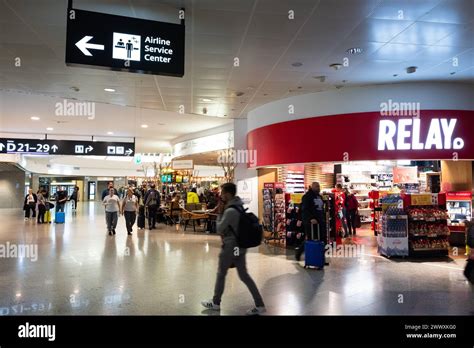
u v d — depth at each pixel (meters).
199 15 4.79
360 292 4.90
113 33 4.06
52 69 6.80
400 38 5.61
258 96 8.91
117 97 8.98
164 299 4.58
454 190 9.07
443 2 4.52
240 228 4.10
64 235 10.66
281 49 5.97
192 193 13.87
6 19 4.86
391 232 7.31
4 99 10.14
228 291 4.94
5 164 21.30
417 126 7.97
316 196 7.12
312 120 8.68
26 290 4.94
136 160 22.22
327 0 4.45
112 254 7.61
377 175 13.91
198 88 8.16
